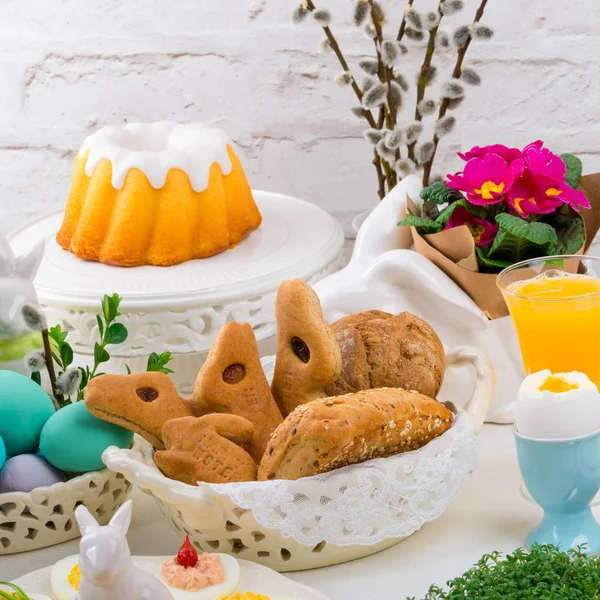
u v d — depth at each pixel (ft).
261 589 4.73
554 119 6.31
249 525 4.78
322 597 4.70
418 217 5.43
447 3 5.65
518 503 5.06
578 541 4.84
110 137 5.88
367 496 4.80
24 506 4.92
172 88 6.43
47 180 6.62
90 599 4.44
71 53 6.42
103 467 5.00
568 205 5.34
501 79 6.28
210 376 4.99
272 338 5.90
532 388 4.84
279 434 4.82
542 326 5.06
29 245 5.93
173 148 5.91
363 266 5.48
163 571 4.75
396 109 5.76
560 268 5.16
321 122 6.40
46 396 5.06
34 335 5.14
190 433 4.89
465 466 4.92
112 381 4.95
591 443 4.80
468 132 6.36
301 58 6.32
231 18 6.31
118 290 5.55
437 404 4.96
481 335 5.37
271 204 6.21
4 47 6.44
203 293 5.52
